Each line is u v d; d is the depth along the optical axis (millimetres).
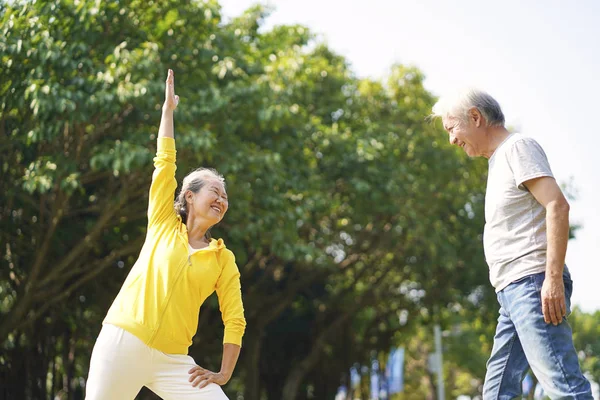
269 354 26984
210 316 22328
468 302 26609
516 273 4207
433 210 21312
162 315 4199
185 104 13766
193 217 4488
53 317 17641
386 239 21891
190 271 4305
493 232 4328
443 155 20812
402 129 20844
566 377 4059
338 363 27828
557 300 4016
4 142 13398
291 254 15148
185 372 4254
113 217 15516
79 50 13180
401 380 34250
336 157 19328
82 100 12773
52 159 13242
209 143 13219
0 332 14906
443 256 21516
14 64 12602
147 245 4410
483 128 4438
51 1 12828
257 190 15055
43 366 17938
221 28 16359
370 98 21328
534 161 4160
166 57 14359
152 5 14000
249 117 15086
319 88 20531
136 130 14133
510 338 4527
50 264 16656
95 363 4195
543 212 4215
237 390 29578
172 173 4574
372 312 29531
